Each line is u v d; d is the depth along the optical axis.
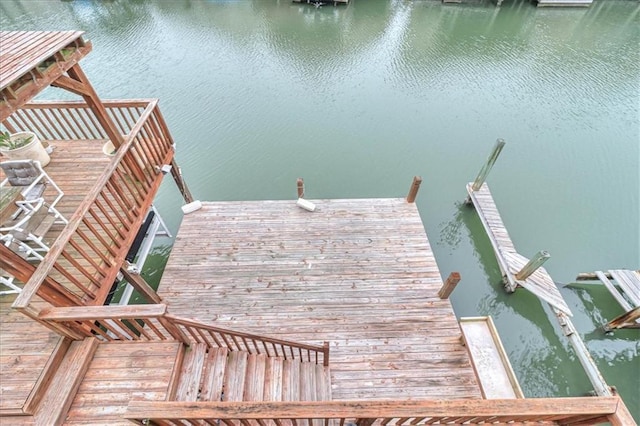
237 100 12.07
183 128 10.80
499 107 12.13
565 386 5.93
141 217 5.01
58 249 3.30
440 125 11.30
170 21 17.67
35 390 3.12
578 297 7.05
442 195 9.09
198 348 3.81
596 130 11.16
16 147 5.45
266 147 10.35
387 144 10.55
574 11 21.12
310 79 13.30
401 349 5.11
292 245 6.54
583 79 13.75
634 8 21.92
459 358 5.04
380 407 2.22
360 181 9.41
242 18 18.22
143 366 3.51
